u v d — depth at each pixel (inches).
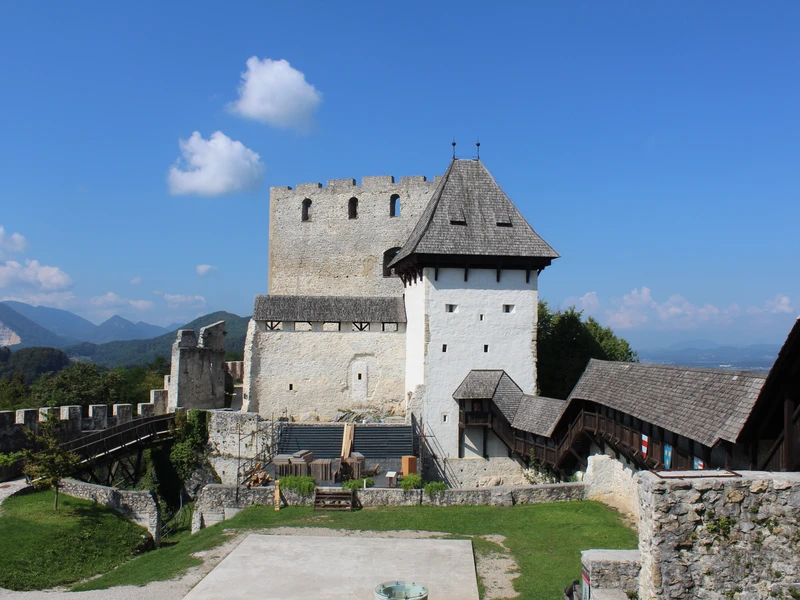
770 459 673.0
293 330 1891.0
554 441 1370.6
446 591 784.3
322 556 916.6
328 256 2420.0
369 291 2370.8
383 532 1026.7
